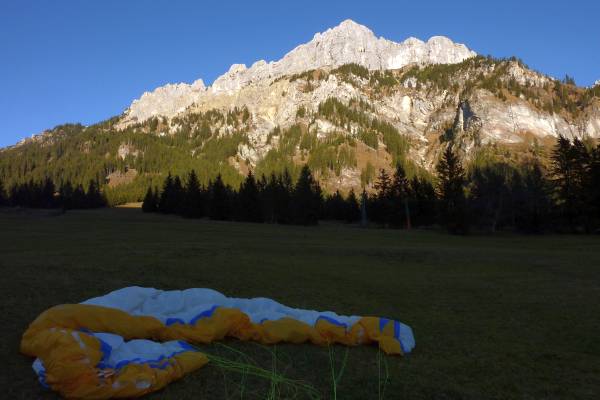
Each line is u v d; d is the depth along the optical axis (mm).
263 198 86688
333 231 56094
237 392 6910
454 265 25672
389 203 78875
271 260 23359
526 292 17562
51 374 6141
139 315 8648
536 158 174375
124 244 27422
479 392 7746
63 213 103188
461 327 12289
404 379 8023
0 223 52781
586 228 56812
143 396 6430
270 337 9195
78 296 12422
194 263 20219
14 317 9758
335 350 9211
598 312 14312
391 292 17031
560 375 8797
